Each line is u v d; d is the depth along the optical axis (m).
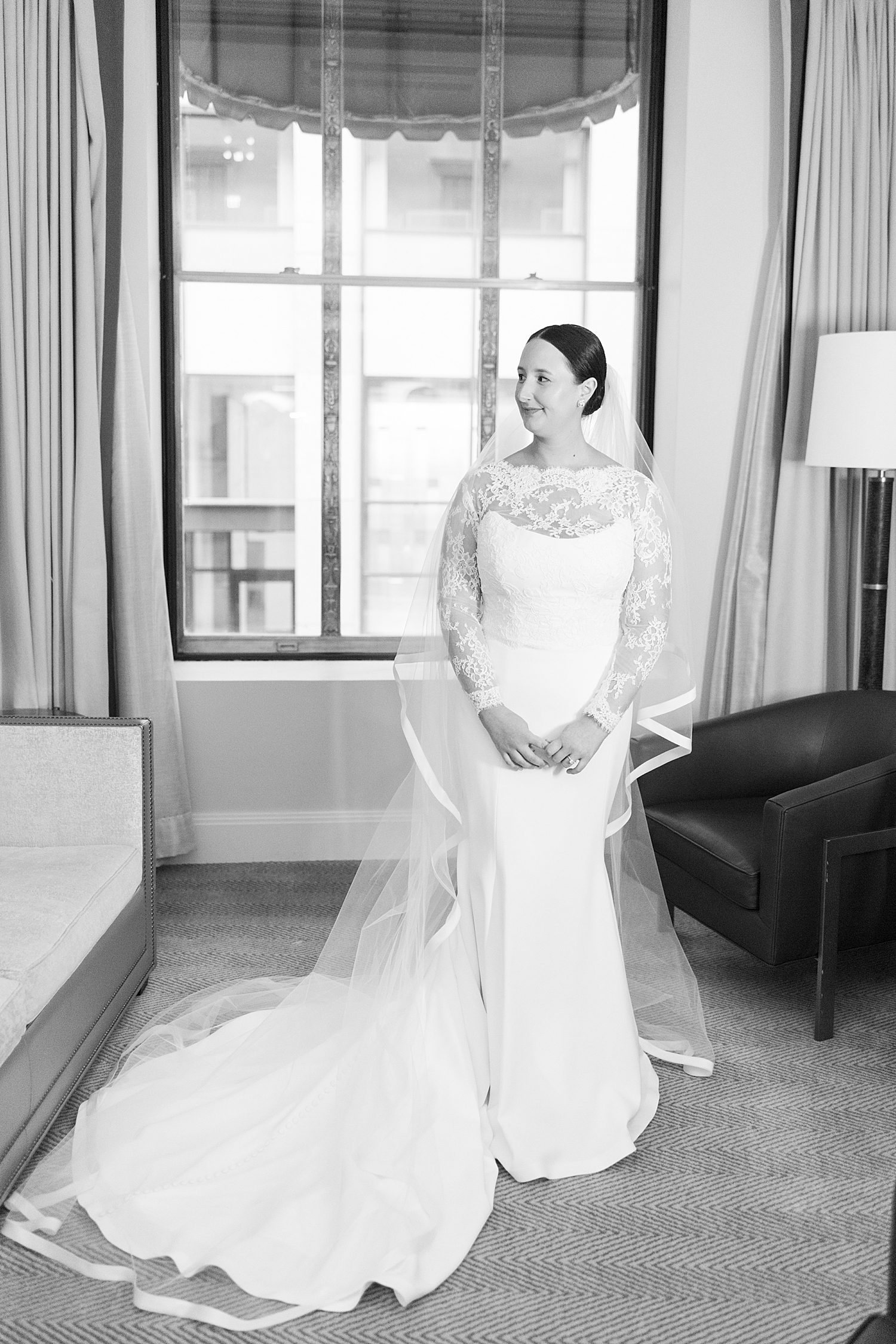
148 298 4.07
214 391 4.38
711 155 4.13
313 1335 1.89
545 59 4.34
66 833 3.08
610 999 2.51
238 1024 2.79
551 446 2.44
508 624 2.47
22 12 3.68
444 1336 1.90
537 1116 2.40
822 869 2.89
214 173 4.28
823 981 2.94
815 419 3.66
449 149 4.36
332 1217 2.12
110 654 4.06
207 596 4.47
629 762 2.74
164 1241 2.08
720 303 4.19
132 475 4.00
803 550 4.11
